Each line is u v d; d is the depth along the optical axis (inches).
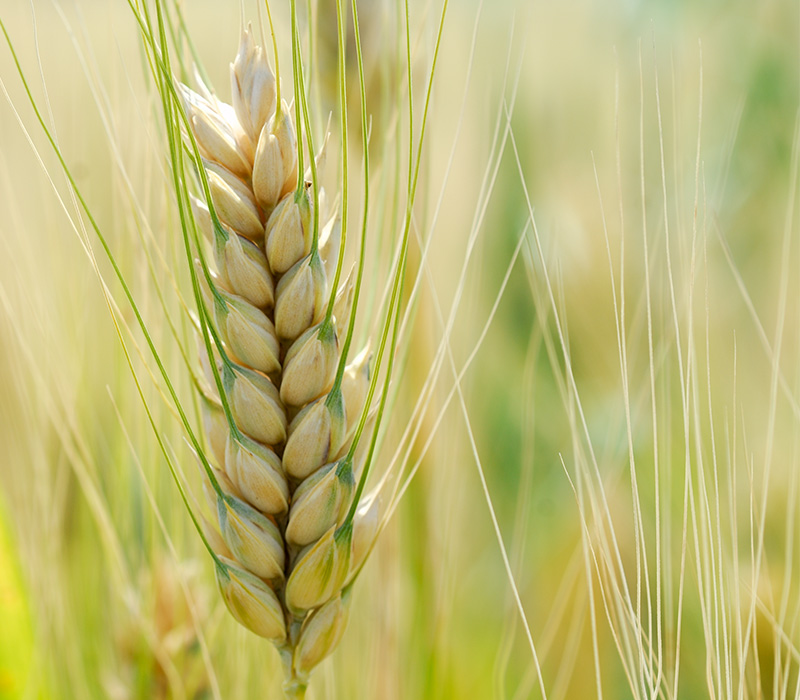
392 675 13.0
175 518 13.2
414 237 12.9
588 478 11.9
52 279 13.9
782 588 12.9
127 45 13.4
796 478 13.5
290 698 11.2
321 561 10.9
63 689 13.3
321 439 11.0
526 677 13.3
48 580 13.4
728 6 17.9
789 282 14.8
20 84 14.5
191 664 13.0
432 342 13.3
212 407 11.3
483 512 14.9
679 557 13.8
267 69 11.3
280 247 11.1
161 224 12.6
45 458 13.6
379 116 12.8
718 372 14.2
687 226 13.2
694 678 13.6
